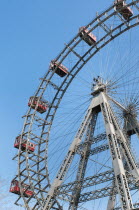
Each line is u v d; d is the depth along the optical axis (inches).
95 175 975.0
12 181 1352.1
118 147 967.0
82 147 1165.1
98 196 970.7
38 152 1403.8
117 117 1175.6
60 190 1069.1
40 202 1218.6
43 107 1488.7
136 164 1002.1
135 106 1278.3
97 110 1238.3
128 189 844.0
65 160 1139.9
